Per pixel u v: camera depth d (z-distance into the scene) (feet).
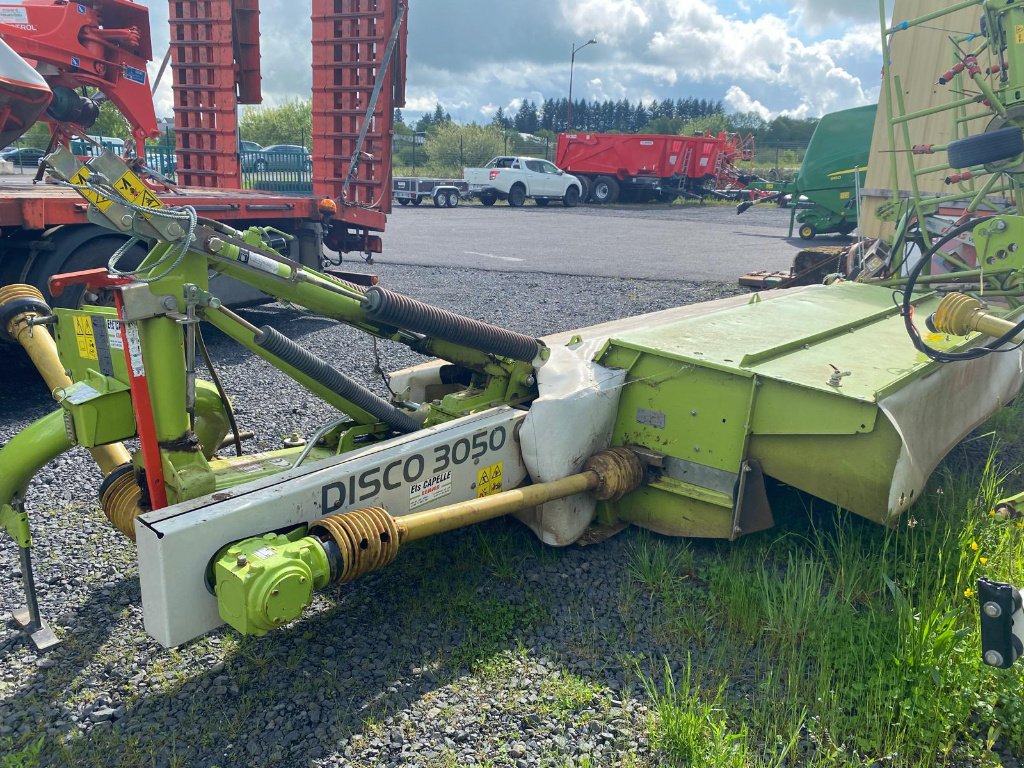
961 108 24.58
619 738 8.32
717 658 9.69
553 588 11.12
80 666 9.39
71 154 7.72
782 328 13.73
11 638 9.90
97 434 8.90
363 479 9.47
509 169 91.66
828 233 61.87
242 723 8.46
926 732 8.23
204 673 9.27
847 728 8.48
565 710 8.73
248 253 9.08
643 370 12.05
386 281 37.04
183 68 33.06
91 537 12.35
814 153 57.00
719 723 8.49
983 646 6.89
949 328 11.39
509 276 39.22
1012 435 17.03
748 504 11.39
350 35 30.09
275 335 9.95
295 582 7.91
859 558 11.28
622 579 11.36
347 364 22.67
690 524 11.84
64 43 24.04
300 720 8.51
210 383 11.80
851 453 10.41
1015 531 11.66
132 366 8.51
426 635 10.01
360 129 31.01
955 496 12.97
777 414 10.85
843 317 15.08
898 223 20.85
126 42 25.34
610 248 52.49
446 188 90.58
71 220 18.79
